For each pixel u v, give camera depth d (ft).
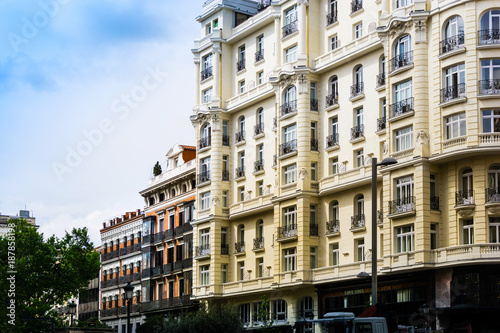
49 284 286.66
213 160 280.72
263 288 251.19
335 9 243.60
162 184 337.31
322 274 230.48
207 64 293.64
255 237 265.34
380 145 219.41
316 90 244.01
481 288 188.55
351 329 134.62
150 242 342.03
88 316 404.36
